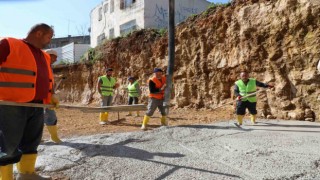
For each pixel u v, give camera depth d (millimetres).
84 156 5645
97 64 26109
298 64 11219
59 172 4922
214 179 4391
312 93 10781
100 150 6051
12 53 3859
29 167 4375
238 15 14031
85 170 4949
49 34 4273
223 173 4637
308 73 10820
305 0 11164
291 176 4402
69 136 8320
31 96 4023
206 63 15711
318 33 10688
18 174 4445
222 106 14539
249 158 5316
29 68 3984
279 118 11531
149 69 20172
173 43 9969
